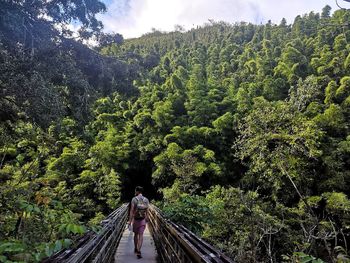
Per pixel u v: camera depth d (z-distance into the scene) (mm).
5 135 7828
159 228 7586
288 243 12195
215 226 9586
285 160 13891
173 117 32281
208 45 69125
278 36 53406
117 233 8086
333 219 16062
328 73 29922
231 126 27922
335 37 37656
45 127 7672
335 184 19219
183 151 26391
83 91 8867
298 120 14469
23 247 2049
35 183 3971
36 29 7891
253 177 19984
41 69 7852
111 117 35031
